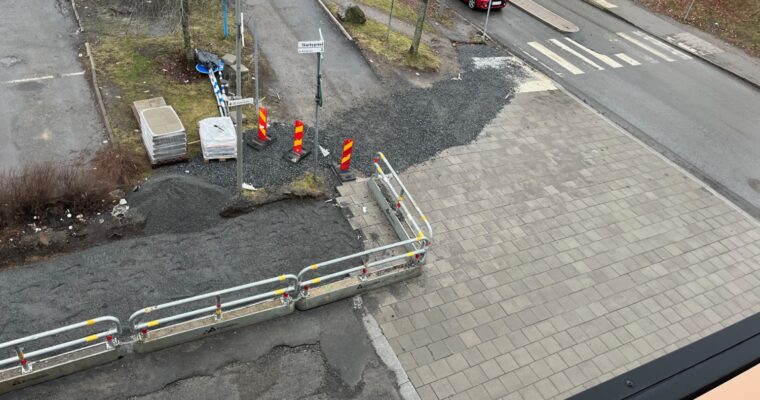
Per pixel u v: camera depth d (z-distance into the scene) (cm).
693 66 2025
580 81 1819
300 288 920
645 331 993
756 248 1227
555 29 2175
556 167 1384
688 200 1345
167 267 962
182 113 1338
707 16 2420
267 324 908
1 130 1216
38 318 852
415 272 1019
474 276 1051
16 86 1351
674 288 1092
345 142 1189
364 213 1153
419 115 1499
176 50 1573
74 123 1268
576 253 1138
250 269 988
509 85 1722
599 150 1477
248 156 1237
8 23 1595
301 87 1524
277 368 848
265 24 1791
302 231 1084
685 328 1010
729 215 1316
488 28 2114
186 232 1033
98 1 1769
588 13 2361
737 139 1620
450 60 1822
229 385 816
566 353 931
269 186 1161
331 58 1686
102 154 1152
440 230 1141
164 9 1738
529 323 975
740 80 1970
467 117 1524
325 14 1925
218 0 1794
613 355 940
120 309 886
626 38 2181
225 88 1448
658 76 1920
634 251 1167
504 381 873
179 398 790
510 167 1356
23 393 762
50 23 1628
